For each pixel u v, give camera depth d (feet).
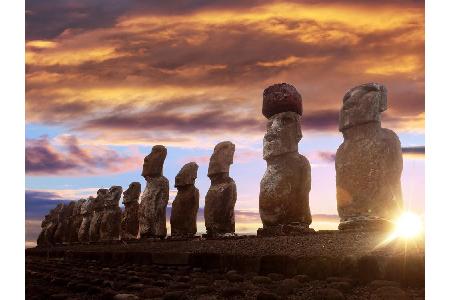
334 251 26.78
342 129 35.83
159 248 45.75
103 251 53.93
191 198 61.41
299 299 21.66
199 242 43.09
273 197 41.50
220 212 53.16
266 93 43.75
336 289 21.07
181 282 29.30
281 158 42.24
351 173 34.63
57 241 111.75
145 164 71.61
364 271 23.57
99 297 25.88
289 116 42.65
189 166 61.98
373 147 34.04
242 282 27.63
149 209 69.92
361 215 33.94
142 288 27.91
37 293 30.42
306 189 41.81
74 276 36.01
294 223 40.93
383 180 33.63
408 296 19.86
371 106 34.58
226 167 54.34
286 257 27.81
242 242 36.35
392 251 24.47
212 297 23.27
